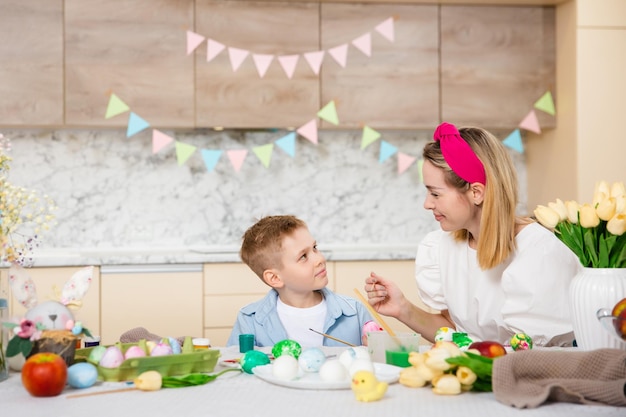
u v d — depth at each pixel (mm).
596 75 3553
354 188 3918
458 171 1702
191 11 3471
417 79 3609
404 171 3947
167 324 3236
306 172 3887
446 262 1927
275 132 3854
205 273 3262
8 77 3352
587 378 1118
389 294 1894
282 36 3529
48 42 3377
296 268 1885
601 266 1396
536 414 1024
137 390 1203
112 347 1295
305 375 1286
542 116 3686
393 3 3598
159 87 3449
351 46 3574
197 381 1238
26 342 1269
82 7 3404
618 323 1156
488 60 3650
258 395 1157
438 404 1083
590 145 3551
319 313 1957
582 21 3541
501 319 1797
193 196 3811
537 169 3916
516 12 3668
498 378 1094
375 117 3590
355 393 1117
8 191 1367
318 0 3529
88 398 1152
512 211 1709
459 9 3637
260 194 3855
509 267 1687
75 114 3400
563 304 1642
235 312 3270
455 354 1169
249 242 1962
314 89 3547
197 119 3475
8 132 3674
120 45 3428
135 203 3771
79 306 1382
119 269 3211
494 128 3982
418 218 3949
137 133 3775
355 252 3338
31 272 3141
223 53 3488
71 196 3729
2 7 3348
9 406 1106
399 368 1302
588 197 3547
